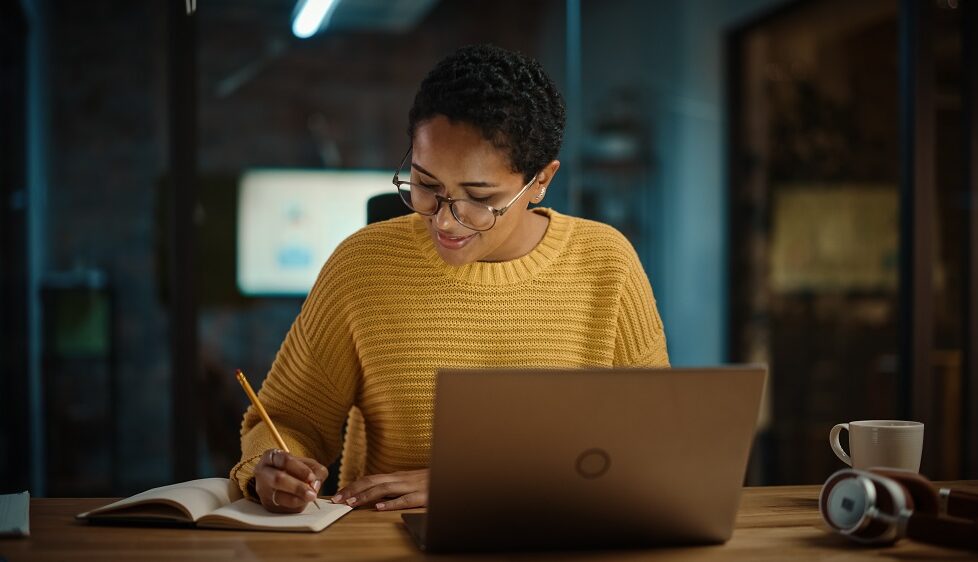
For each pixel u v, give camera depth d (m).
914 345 2.77
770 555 0.97
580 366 1.43
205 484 1.17
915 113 2.78
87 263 4.04
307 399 1.43
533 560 0.95
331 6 4.18
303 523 1.05
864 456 1.18
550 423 0.91
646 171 3.94
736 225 4.12
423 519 1.07
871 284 4.26
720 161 4.09
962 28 2.82
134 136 4.10
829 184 4.23
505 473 0.92
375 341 1.39
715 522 0.99
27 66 3.59
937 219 2.86
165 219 3.80
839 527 1.02
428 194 1.18
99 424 3.96
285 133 4.21
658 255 3.96
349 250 1.44
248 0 4.15
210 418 3.36
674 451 0.94
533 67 1.24
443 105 1.15
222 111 4.14
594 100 3.85
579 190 3.82
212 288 4.02
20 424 3.55
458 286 1.40
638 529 0.98
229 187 4.09
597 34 3.87
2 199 3.38
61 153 4.02
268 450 1.16
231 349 4.00
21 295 3.57
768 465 4.10
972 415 2.86
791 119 4.20
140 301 4.08
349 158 4.26
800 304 4.21
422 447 1.39
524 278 1.42
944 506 1.05
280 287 4.11
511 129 1.16
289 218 4.14
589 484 0.94
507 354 1.40
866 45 4.24
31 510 1.15
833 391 4.18
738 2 4.10
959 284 2.88
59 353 3.89
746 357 4.13
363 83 4.27
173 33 2.46
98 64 4.07
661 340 1.53
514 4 3.98
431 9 4.14
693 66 4.04
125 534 1.03
